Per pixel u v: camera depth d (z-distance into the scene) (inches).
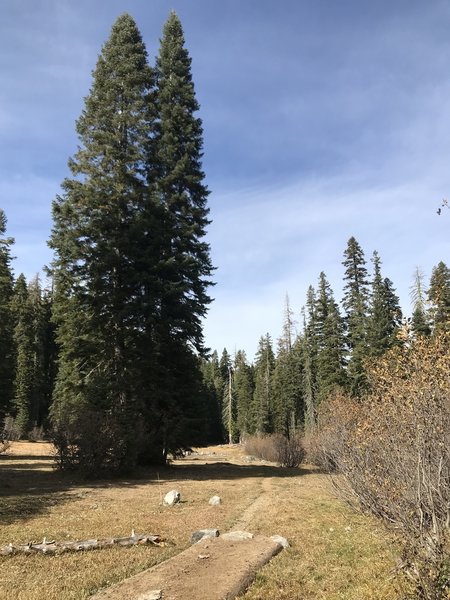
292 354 2455.7
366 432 317.4
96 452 728.3
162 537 350.9
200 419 924.0
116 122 970.1
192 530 385.7
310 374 2175.2
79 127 981.2
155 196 979.3
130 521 412.2
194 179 1042.1
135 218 933.2
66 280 914.1
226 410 3270.2
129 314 889.5
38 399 2325.3
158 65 1155.9
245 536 340.2
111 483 682.2
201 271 1032.2
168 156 1044.5
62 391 948.6
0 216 1294.3
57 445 745.6
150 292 933.8
